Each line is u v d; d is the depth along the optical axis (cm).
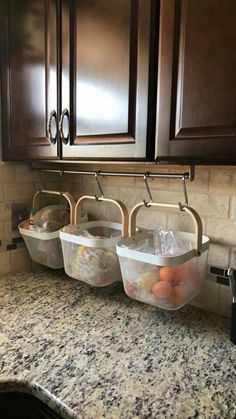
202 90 72
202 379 74
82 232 116
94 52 91
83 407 65
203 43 71
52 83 104
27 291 121
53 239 125
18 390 72
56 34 100
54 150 106
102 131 92
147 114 81
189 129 75
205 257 103
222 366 79
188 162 78
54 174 150
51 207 135
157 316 104
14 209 138
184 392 69
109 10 86
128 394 68
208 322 102
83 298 116
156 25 77
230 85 68
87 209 144
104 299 116
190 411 64
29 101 113
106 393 68
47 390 69
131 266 96
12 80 118
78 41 95
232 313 89
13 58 116
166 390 70
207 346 88
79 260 110
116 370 76
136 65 82
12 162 134
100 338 90
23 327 95
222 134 70
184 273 93
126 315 104
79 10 93
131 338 91
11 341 87
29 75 112
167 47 76
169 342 89
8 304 110
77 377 73
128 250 95
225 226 105
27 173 140
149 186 122
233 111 68
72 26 96
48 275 138
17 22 113
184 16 73
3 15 117
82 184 145
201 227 96
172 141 78
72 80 98
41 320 99
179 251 99
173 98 77
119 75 86
